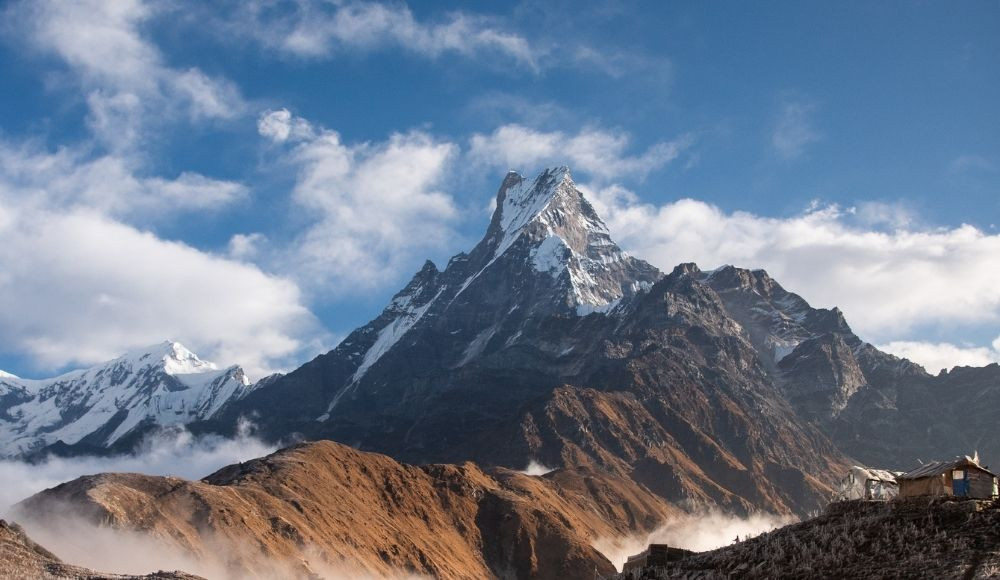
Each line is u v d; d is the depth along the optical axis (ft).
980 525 279.90
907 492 308.60
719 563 315.17
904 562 272.10
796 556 295.89
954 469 301.22
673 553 368.68
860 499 332.39
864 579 270.67
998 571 256.93
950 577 259.39
